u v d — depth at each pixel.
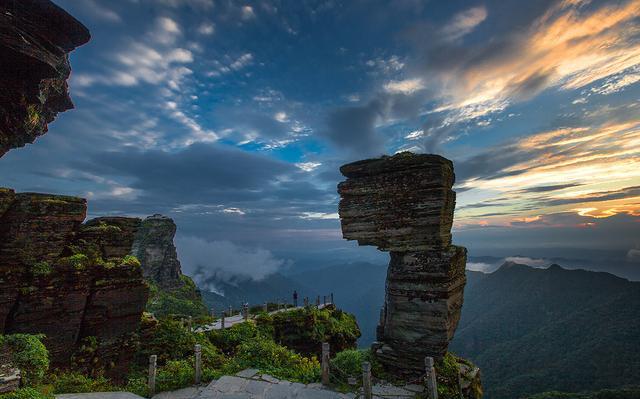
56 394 11.00
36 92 11.34
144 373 16.48
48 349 13.93
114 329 16.17
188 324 22.12
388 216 13.66
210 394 11.70
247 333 22.77
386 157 14.26
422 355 12.72
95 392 11.36
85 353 14.89
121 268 16.62
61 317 14.46
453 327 13.29
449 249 12.99
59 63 11.64
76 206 15.56
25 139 12.76
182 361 15.09
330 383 12.65
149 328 18.45
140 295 17.22
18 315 13.38
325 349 12.81
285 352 16.72
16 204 13.99
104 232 16.53
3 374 9.22
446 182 13.00
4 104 10.94
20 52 10.09
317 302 33.97
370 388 10.88
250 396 11.50
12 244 13.65
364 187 14.21
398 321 13.46
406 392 11.79
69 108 14.76
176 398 11.44
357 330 32.50
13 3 9.88
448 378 12.19
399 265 13.73
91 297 15.61
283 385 12.54
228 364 14.85
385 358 13.52
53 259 14.63
